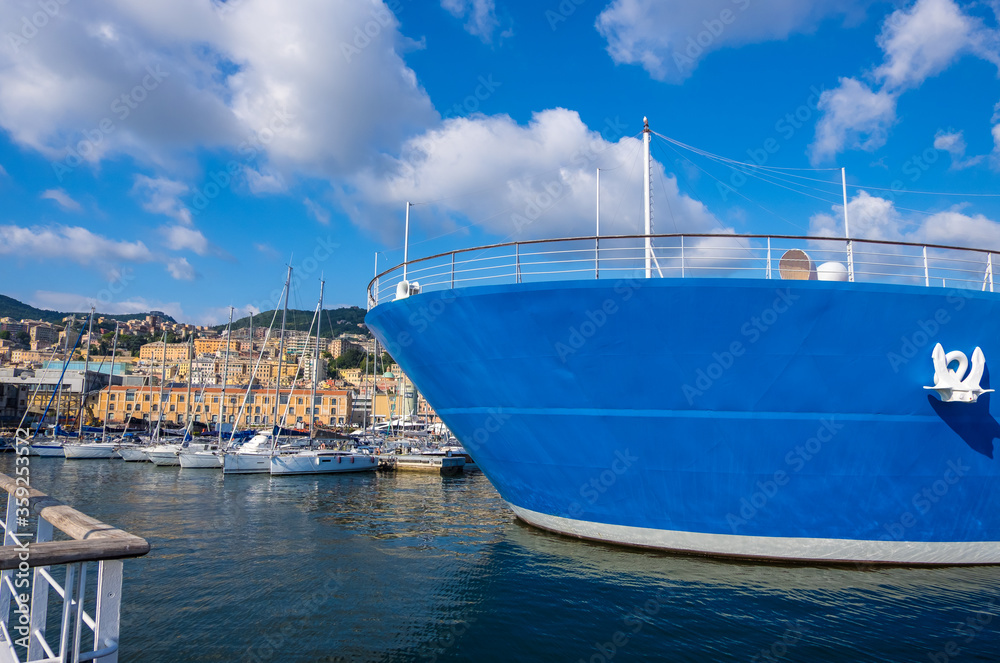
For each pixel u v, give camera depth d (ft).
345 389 392.27
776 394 39.22
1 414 324.60
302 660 30.09
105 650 12.13
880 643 31.42
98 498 94.79
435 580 44.06
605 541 48.65
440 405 52.80
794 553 42.57
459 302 43.21
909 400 38.88
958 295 37.83
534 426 45.34
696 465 41.73
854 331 37.86
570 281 39.45
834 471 40.19
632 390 41.06
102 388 347.77
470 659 30.32
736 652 30.78
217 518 75.05
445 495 102.94
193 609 37.70
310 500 94.38
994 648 30.68
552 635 33.27
